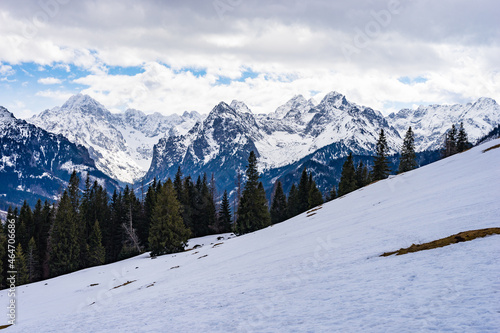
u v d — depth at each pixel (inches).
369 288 407.5
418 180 1785.2
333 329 300.7
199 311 489.4
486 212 661.3
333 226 1234.6
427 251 516.7
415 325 269.1
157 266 1907.0
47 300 1523.1
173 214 2704.2
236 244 1824.6
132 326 475.2
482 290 311.3
